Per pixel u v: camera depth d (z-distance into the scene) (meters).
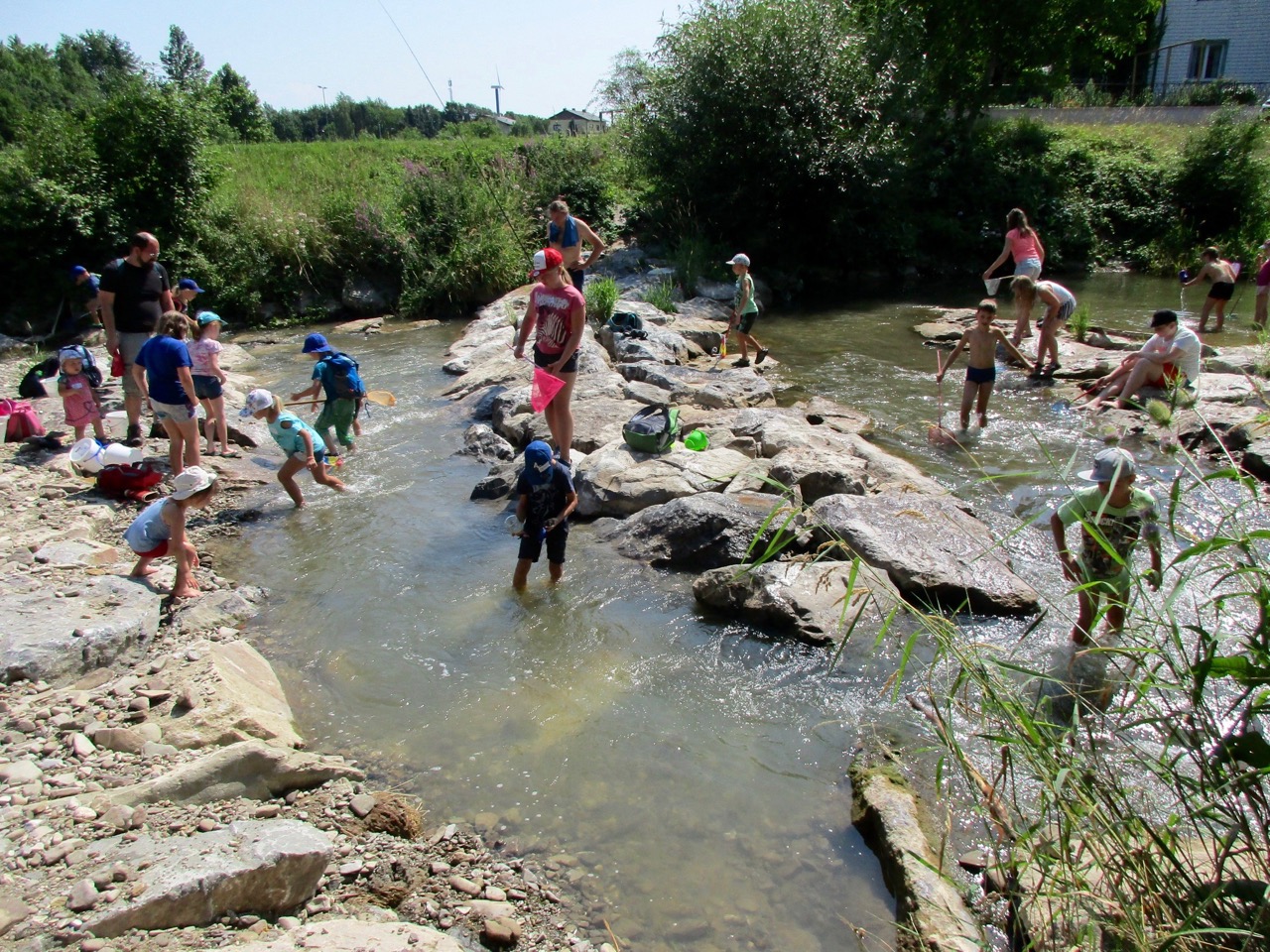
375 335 15.88
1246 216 22.94
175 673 4.83
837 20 19.72
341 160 23.48
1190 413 9.18
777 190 19.89
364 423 10.16
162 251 16.91
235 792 4.08
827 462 7.69
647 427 8.39
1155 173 23.89
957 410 10.35
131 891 3.19
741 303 12.78
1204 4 35.03
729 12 19.48
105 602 5.39
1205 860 3.19
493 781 4.38
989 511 7.32
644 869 3.82
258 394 7.37
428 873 3.79
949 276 22.09
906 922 3.47
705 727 4.80
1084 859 3.36
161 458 8.48
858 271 21.58
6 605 5.22
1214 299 14.12
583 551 6.90
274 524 7.45
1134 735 4.20
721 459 8.14
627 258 19.09
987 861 3.75
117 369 8.88
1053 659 5.14
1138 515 4.98
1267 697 2.80
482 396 10.80
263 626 5.83
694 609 6.02
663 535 6.73
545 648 5.55
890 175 20.05
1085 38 26.03
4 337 14.94
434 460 8.95
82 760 4.14
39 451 8.54
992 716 3.70
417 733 4.76
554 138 22.58
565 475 6.10
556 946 3.42
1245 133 23.05
